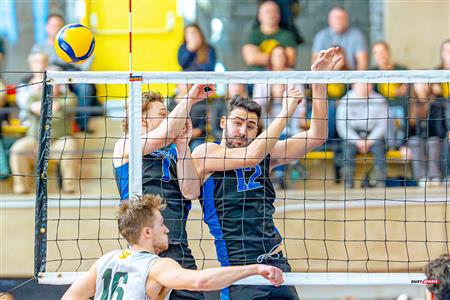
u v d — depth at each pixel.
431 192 10.65
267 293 6.18
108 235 10.45
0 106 11.28
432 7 12.05
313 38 11.81
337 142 10.98
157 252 5.40
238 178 6.27
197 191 6.16
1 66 11.80
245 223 6.21
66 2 11.90
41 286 9.08
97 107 11.01
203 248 10.22
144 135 6.21
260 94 10.73
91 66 11.56
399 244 10.55
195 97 6.07
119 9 11.62
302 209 10.39
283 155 6.60
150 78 5.95
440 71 5.94
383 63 11.48
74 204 10.42
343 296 10.13
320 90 6.52
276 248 6.29
